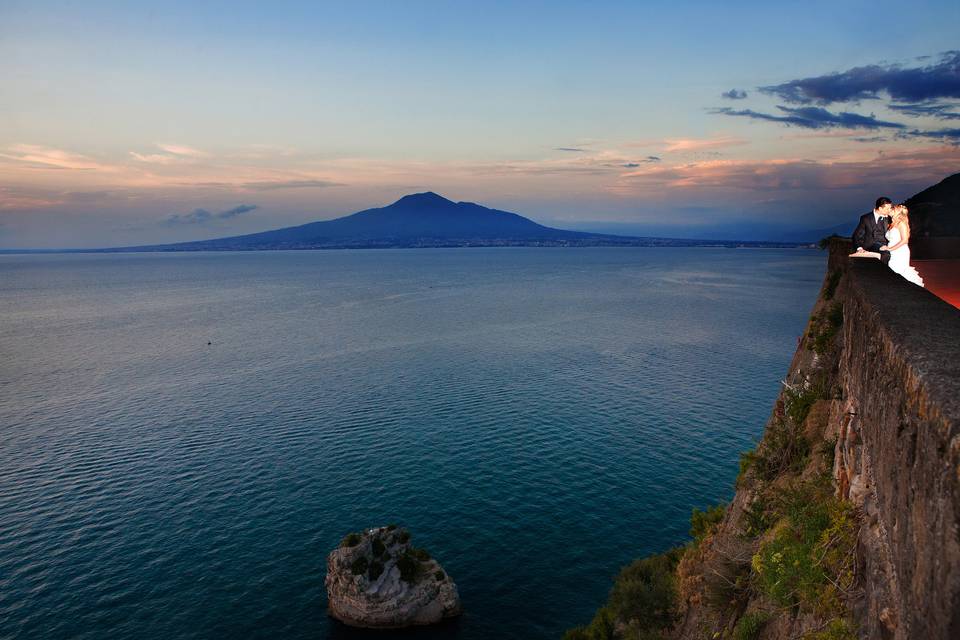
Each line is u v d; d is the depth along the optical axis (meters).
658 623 24.52
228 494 53.72
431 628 37.50
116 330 151.62
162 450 64.06
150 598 39.75
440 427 69.19
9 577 41.91
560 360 101.25
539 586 40.69
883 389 5.62
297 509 50.88
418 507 50.66
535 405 75.94
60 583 41.25
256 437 67.50
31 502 52.50
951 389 3.63
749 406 72.69
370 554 39.09
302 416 74.62
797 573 9.63
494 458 59.78
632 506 49.72
